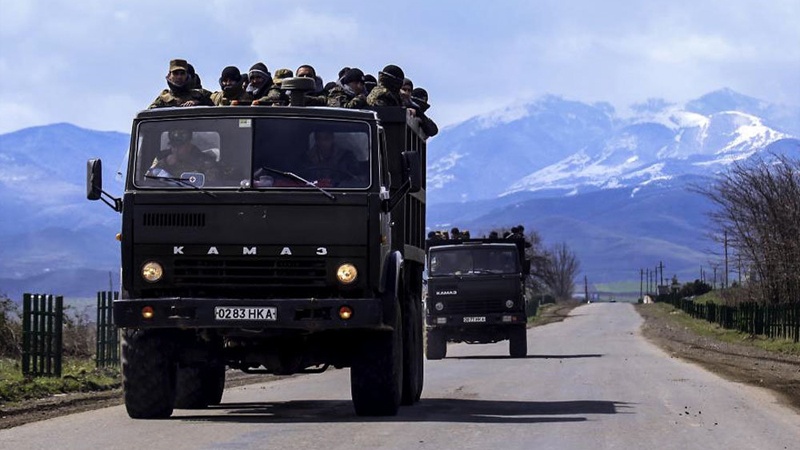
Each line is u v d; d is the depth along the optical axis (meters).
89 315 56.62
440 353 73.94
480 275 73.62
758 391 40.88
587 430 27.66
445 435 26.14
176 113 29.05
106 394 38.56
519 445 24.72
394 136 33.16
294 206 28.50
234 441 24.72
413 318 33.78
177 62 31.17
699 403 35.66
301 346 29.59
